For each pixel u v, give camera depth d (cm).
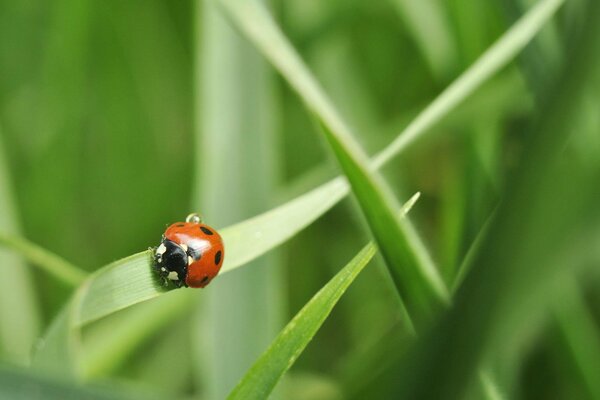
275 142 22
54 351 17
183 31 28
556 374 21
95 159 27
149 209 27
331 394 22
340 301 25
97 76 27
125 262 17
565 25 20
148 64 28
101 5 28
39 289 25
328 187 18
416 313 17
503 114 23
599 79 14
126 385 22
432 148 26
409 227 17
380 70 28
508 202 14
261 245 18
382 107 28
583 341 20
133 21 28
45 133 26
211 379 20
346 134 17
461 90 18
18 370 16
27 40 27
